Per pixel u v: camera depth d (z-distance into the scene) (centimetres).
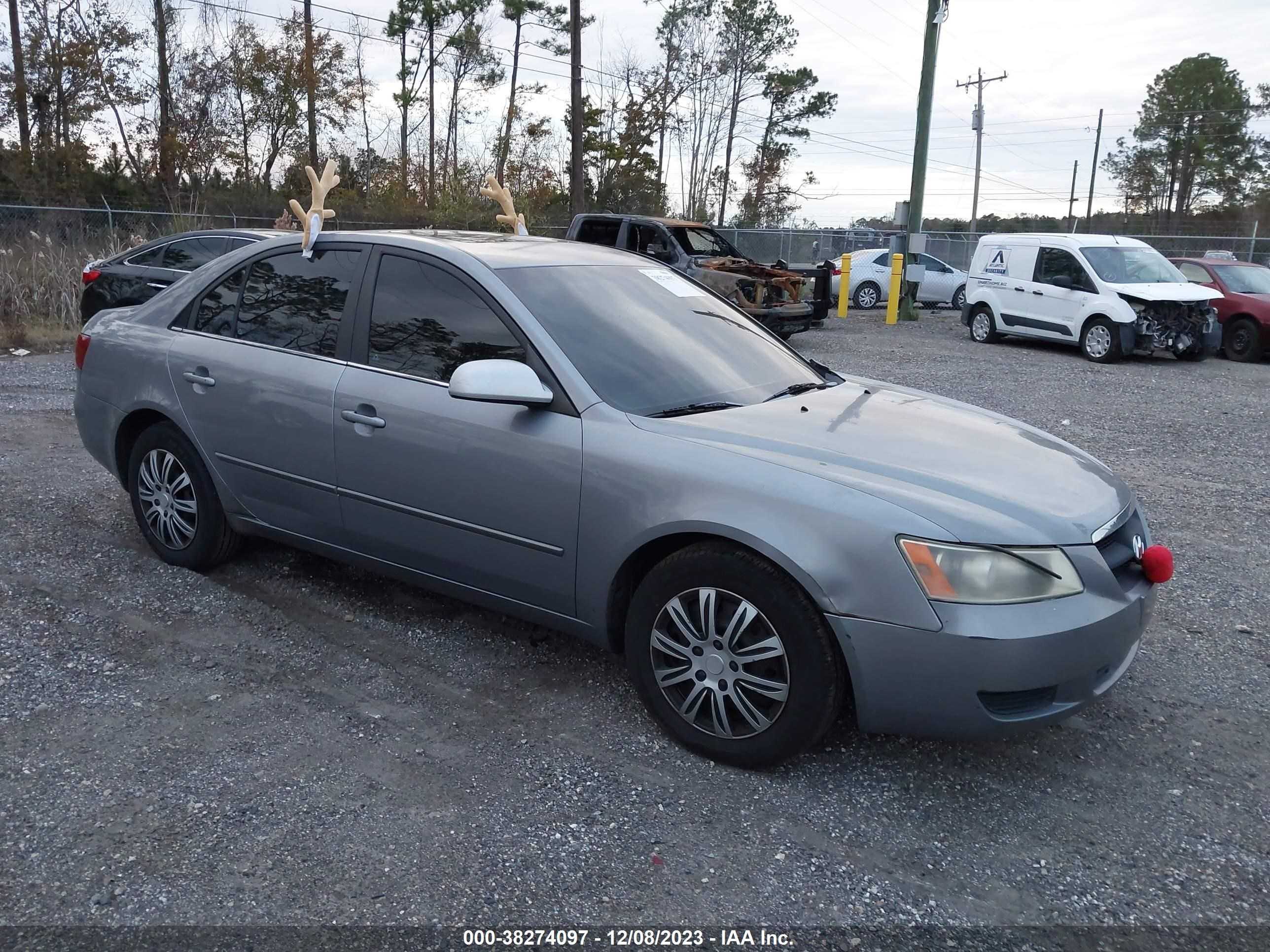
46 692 360
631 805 305
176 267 1061
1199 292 1499
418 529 388
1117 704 387
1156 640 451
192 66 3434
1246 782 334
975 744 351
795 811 306
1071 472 350
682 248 1523
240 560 498
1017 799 318
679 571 325
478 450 363
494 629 430
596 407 348
